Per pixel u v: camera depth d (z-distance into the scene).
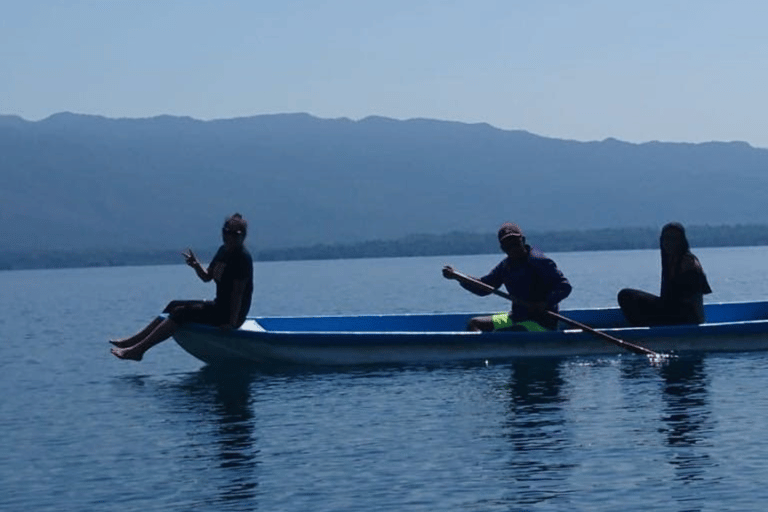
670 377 15.69
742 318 20.58
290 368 17.52
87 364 19.94
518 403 13.89
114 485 10.34
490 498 9.56
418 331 19.92
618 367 16.81
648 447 11.16
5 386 17.08
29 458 11.59
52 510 9.59
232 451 11.56
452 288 55.28
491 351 17.64
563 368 16.80
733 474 10.03
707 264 93.94
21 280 131.12
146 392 15.89
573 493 9.64
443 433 12.16
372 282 69.56
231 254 17.20
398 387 15.39
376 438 12.01
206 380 16.86
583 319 19.64
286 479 10.34
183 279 104.94
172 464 11.08
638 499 9.41
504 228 17.89
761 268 75.94
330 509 9.38
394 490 9.89
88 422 13.58
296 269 145.38
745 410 12.95
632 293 18.64
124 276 134.75
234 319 17.22
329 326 19.62
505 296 17.91
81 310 42.12
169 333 17.19
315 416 13.39
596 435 11.81
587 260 142.38
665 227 18.38
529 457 10.91
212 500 9.72
